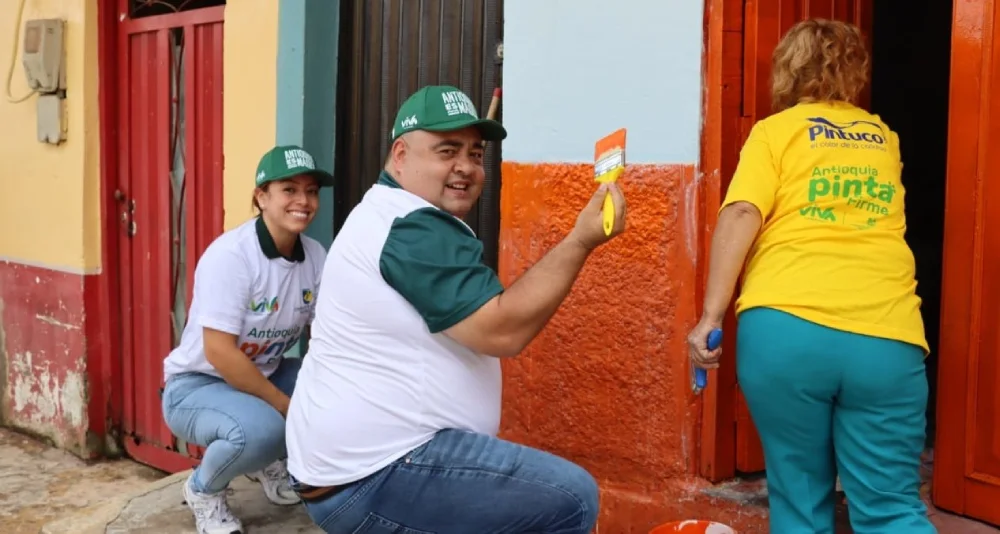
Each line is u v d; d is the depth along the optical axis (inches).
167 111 202.8
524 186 139.9
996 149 105.5
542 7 136.7
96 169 216.5
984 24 106.3
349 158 177.3
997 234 105.7
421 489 87.3
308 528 130.6
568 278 81.2
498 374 94.0
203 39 193.3
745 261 101.5
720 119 120.0
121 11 212.2
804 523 99.3
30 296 233.6
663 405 127.5
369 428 86.7
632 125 128.1
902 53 206.1
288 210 126.0
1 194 240.1
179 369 131.7
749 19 120.9
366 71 173.9
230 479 124.3
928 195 206.4
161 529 130.8
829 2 126.3
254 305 126.4
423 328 85.7
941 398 112.6
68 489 205.6
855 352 91.2
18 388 241.1
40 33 213.8
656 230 126.3
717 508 121.7
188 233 200.2
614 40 129.2
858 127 98.0
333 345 89.3
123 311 219.5
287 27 172.2
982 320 107.8
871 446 93.8
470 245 86.0
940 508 113.6
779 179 97.3
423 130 90.0
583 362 134.5
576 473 89.5
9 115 234.8
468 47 159.9
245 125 182.1
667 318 126.3
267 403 125.7
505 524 88.1
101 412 222.5
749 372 96.3
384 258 84.7
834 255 93.9
